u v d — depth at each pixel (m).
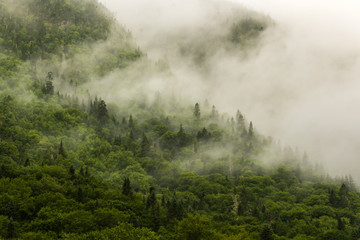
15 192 120.38
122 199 142.38
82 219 106.06
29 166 156.12
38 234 93.81
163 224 135.88
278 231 157.50
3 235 94.75
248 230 147.75
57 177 149.12
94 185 154.00
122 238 95.19
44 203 118.06
